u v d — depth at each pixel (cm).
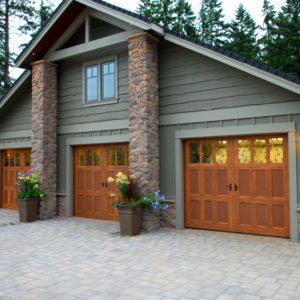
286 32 1995
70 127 948
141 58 754
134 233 700
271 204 662
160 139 788
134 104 762
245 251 566
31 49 911
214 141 732
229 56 656
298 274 448
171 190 768
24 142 1073
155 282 425
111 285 417
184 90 759
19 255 561
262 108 662
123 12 755
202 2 2823
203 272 461
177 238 669
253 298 371
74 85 945
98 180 910
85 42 858
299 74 1870
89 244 633
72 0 822
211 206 732
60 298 380
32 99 963
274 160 662
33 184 916
